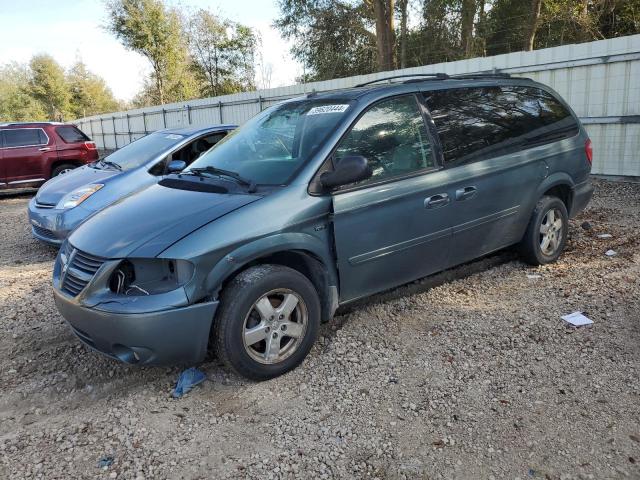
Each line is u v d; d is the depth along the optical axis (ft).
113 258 10.60
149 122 83.92
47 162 41.14
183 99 142.82
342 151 12.51
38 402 11.31
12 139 40.37
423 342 12.94
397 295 15.78
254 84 150.10
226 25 144.77
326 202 11.98
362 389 11.10
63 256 12.22
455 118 14.69
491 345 12.62
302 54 100.07
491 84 16.01
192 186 12.80
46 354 13.41
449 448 9.23
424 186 13.47
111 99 217.36
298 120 13.88
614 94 31.27
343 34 94.79
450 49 88.12
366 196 12.47
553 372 11.34
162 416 10.53
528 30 73.20
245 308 10.86
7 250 24.70
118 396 11.36
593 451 8.96
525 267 17.57
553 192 17.88
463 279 16.85
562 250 18.22
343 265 12.41
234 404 10.80
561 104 17.98
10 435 10.16
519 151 15.85
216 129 24.11
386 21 84.74
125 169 22.85
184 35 141.38
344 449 9.33
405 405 10.48
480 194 14.78
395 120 13.55
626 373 11.15
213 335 11.02
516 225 16.37
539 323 13.55
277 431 9.89
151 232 10.87
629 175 31.53
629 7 67.72
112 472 8.99
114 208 12.73
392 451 9.22
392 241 13.12
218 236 10.62
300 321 11.82
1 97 233.55
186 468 9.04
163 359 10.57
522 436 9.42
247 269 11.24
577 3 69.62
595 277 16.37
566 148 17.33
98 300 10.53
